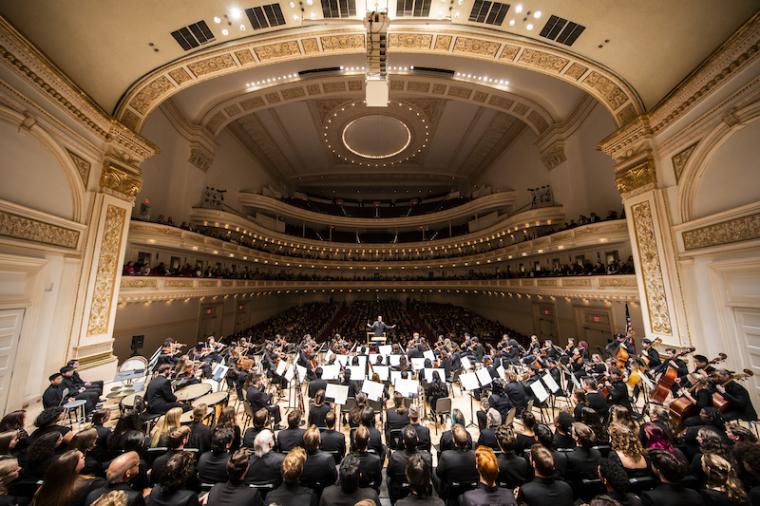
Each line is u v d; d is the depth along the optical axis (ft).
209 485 11.24
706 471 8.63
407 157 103.81
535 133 71.82
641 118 30.50
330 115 81.51
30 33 22.43
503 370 26.94
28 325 23.29
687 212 27.73
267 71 56.70
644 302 31.19
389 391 28.53
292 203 109.29
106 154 30.04
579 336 57.21
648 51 27.37
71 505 7.78
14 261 21.75
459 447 11.75
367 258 116.37
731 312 24.52
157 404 18.70
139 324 48.11
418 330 77.10
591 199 54.70
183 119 57.93
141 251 48.75
